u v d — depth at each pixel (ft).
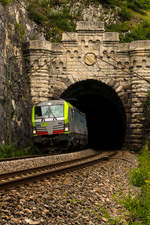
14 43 100.99
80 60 119.65
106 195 32.04
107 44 119.75
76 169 48.21
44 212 21.56
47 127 81.71
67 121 82.23
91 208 25.64
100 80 119.65
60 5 163.63
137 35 171.01
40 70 113.70
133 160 82.43
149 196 29.58
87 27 119.14
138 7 213.46
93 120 210.59
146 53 116.78
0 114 79.36
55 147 82.69
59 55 119.14
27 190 27.53
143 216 25.66
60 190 29.94
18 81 99.71
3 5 97.19
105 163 65.98
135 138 116.57
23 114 101.14
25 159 62.64
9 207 20.89
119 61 119.44
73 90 134.00
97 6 181.78
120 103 127.75
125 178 47.60
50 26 142.20
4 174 36.73
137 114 116.88
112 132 210.18
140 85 116.67
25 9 122.72
